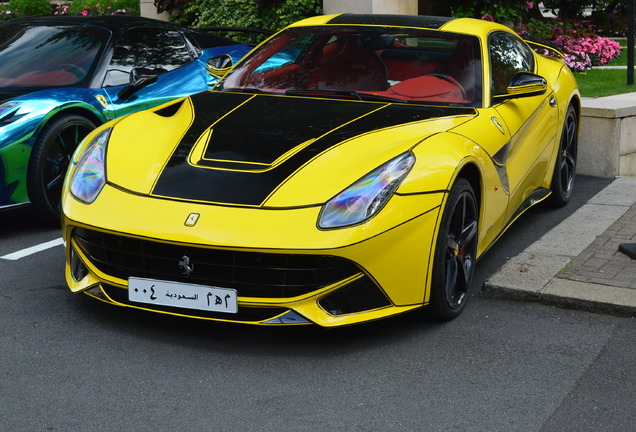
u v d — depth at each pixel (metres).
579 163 7.23
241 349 3.48
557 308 4.00
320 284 3.34
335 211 3.32
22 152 5.04
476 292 4.23
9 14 16.09
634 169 7.48
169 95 6.21
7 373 3.22
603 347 3.55
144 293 3.47
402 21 4.97
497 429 2.85
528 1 11.69
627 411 3.00
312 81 4.55
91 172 3.71
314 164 3.53
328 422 2.88
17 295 4.07
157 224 3.34
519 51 5.42
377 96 4.37
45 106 5.20
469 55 4.63
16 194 5.08
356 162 3.54
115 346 3.48
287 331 3.67
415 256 3.49
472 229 3.96
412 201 3.45
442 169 3.62
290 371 3.29
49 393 3.07
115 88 5.82
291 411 2.96
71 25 6.25
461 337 3.64
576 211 5.67
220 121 3.97
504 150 4.36
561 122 5.59
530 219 5.73
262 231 3.25
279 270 3.30
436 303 3.69
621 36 19.20
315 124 3.90
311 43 4.84
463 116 4.17
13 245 4.98
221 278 3.37
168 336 3.59
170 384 3.16
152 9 12.77
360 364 3.36
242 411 2.96
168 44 6.61
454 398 3.08
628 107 7.17
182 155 3.68
